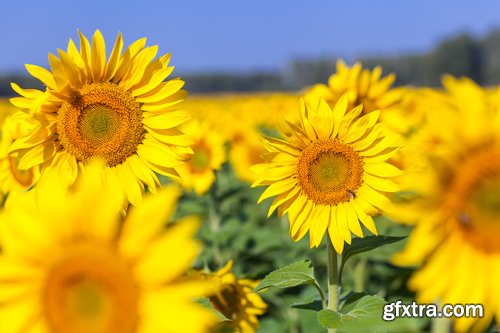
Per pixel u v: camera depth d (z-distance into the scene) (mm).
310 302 1404
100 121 1427
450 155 980
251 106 5543
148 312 827
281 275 1333
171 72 1441
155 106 1446
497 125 972
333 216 1354
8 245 845
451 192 987
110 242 833
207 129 2432
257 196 3006
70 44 1424
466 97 980
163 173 1445
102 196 833
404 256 991
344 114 1404
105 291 831
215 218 2449
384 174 1342
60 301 837
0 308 845
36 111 1384
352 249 1342
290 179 1370
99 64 1424
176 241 813
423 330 1370
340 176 1352
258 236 2252
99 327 833
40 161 1420
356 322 1202
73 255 833
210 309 1069
